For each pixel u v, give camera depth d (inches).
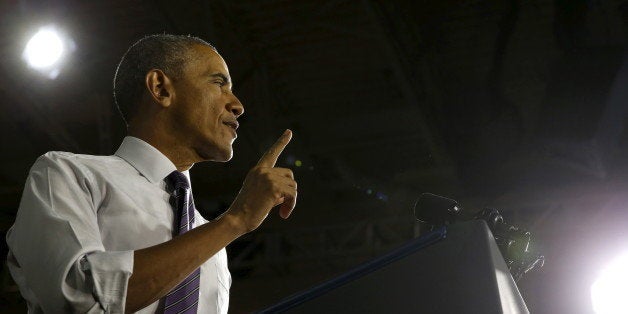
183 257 106.0
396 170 724.0
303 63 633.6
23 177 705.0
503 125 639.8
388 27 572.1
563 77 572.4
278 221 711.7
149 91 129.3
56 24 581.0
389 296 87.4
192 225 124.1
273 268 701.3
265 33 605.6
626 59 553.0
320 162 724.7
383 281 88.3
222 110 130.1
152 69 130.3
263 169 113.1
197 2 572.1
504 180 657.0
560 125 571.2
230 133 130.8
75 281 103.6
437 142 650.2
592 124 559.2
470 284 84.1
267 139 660.7
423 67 611.2
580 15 546.0
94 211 115.1
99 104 657.0
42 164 116.7
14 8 571.2
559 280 599.5
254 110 663.8
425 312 85.1
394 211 718.5
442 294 85.0
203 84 130.3
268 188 110.5
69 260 104.1
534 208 650.2
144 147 126.0
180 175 125.4
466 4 567.5
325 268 701.9
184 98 129.0
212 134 128.5
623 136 605.6
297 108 685.3
